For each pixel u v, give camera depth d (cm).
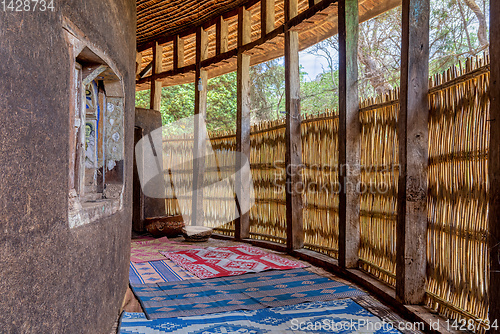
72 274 174
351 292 352
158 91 809
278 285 379
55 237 154
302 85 1174
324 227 489
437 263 290
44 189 144
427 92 299
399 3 478
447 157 280
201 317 291
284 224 566
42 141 143
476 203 251
